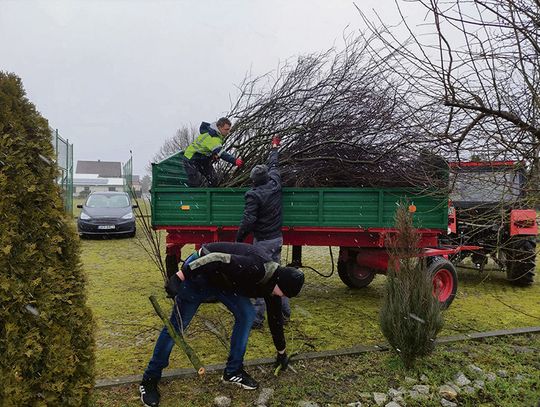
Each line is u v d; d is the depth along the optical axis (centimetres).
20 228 220
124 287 696
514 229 628
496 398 334
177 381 354
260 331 481
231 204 543
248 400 328
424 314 368
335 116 552
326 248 1161
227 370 345
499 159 293
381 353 409
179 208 557
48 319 226
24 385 219
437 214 521
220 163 646
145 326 498
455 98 264
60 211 237
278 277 329
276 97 605
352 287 689
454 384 356
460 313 566
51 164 235
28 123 228
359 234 545
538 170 279
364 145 525
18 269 217
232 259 314
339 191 529
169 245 594
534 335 469
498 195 328
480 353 416
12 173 218
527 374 376
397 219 394
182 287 327
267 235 475
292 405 321
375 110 526
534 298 654
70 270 241
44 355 227
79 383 244
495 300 639
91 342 253
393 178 515
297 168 558
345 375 368
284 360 369
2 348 213
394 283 380
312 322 519
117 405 318
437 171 430
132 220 1294
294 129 573
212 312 547
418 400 330
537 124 268
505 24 251
